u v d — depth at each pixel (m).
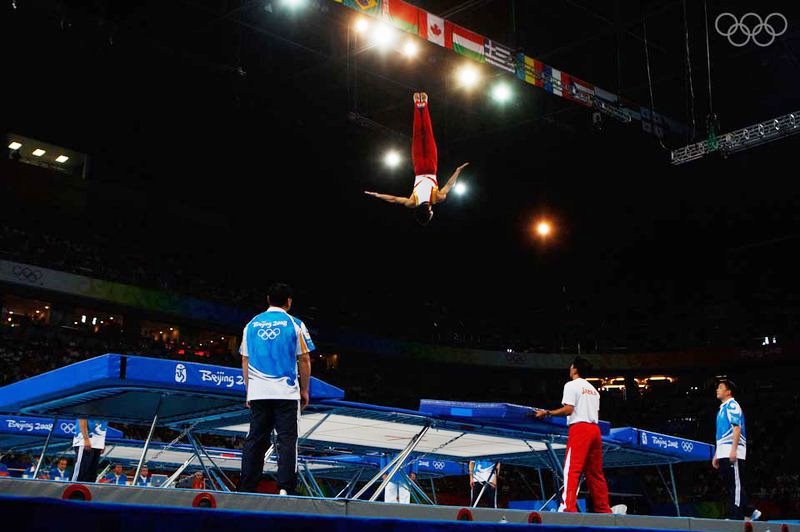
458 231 38.81
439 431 9.22
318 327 33.59
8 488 4.30
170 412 8.44
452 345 38.09
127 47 23.77
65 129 30.95
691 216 36.22
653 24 21.77
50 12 19.12
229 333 33.12
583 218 36.97
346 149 32.00
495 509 6.45
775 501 30.00
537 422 8.38
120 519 3.47
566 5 20.94
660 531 6.73
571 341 40.66
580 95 21.12
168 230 34.94
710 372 39.12
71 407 8.07
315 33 22.62
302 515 4.15
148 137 31.77
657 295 41.75
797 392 36.59
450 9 20.81
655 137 25.86
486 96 24.97
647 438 10.24
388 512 5.57
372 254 39.88
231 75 22.45
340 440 10.27
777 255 38.59
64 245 30.11
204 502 4.85
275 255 38.00
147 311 29.27
